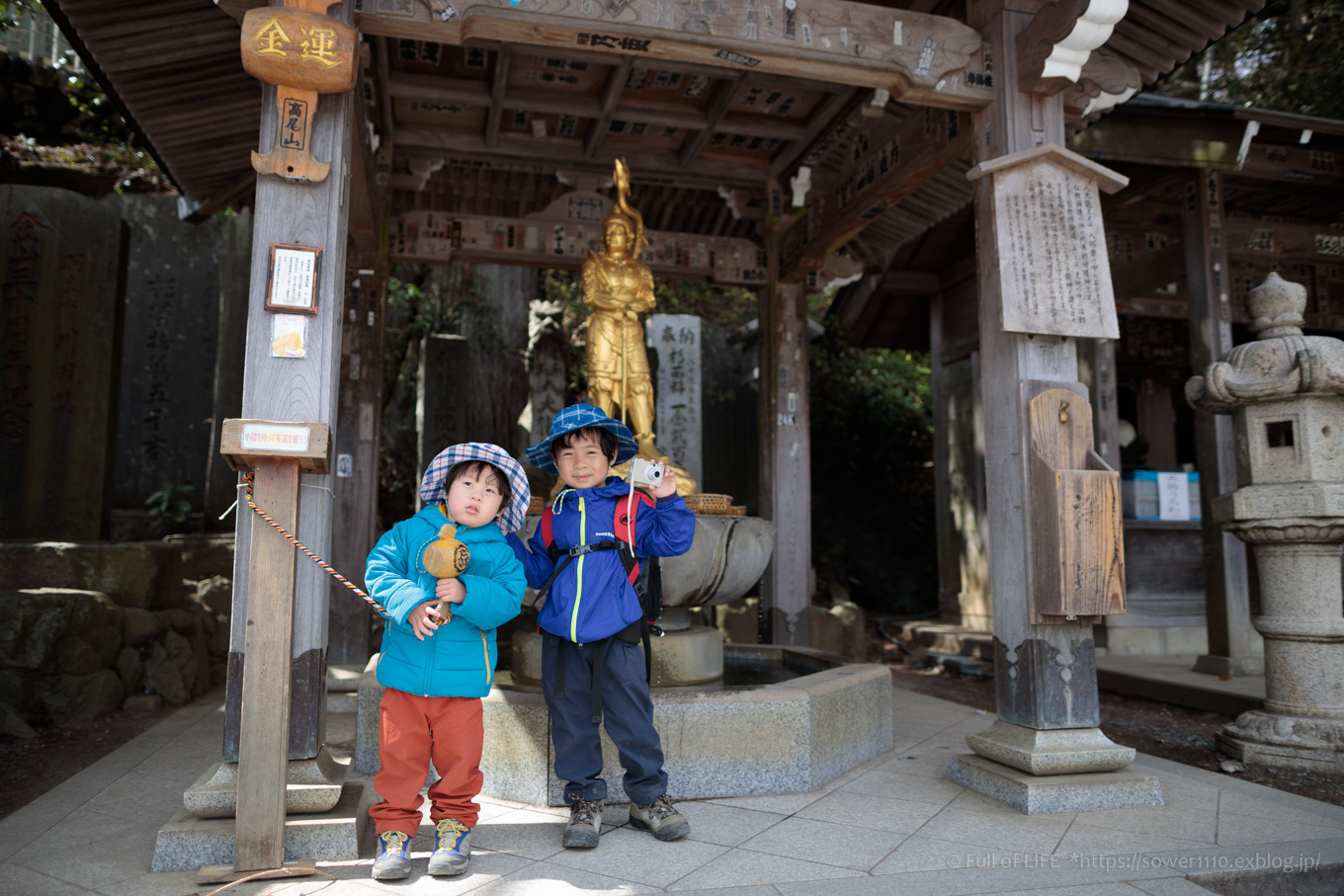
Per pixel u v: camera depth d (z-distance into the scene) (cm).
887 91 397
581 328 1047
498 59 484
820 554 1050
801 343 646
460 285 962
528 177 671
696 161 623
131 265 752
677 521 277
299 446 251
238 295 738
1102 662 679
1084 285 350
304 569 267
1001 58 368
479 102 529
